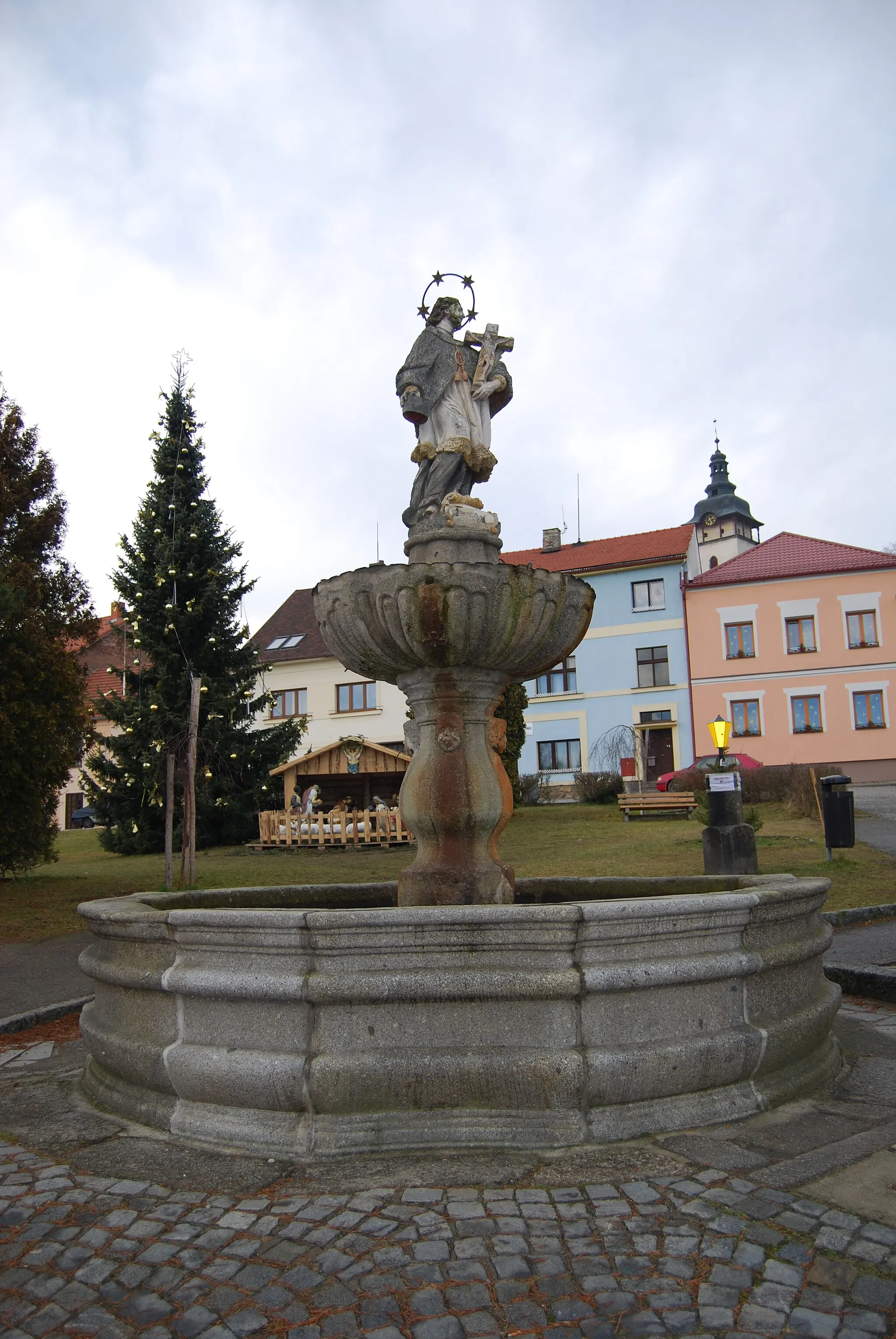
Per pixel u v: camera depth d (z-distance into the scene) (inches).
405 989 143.3
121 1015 171.8
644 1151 138.9
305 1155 140.5
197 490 969.5
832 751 1433.3
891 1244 110.3
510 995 142.7
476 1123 141.4
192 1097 154.6
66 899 533.6
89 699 940.0
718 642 1497.3
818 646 1451.8
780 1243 111.3
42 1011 265.7
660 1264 107.5
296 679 1569.9
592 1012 145.9
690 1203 121.6
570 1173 131.6
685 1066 149.0
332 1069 142.3
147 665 992.9
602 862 593.9
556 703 1562.5
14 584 542.3
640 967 147.8
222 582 952.3
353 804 1079.0
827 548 1510.8
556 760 1557.6
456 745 215.6
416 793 213.9
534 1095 142.4
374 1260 109.7
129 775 915.4
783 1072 164.7
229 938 151.4
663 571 1535.4
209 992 151.4
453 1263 108.6
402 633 202.7
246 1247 114.3
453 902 207.2
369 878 621.0
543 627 208.5
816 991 182.9
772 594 1478.8
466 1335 95.7
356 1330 96.8
